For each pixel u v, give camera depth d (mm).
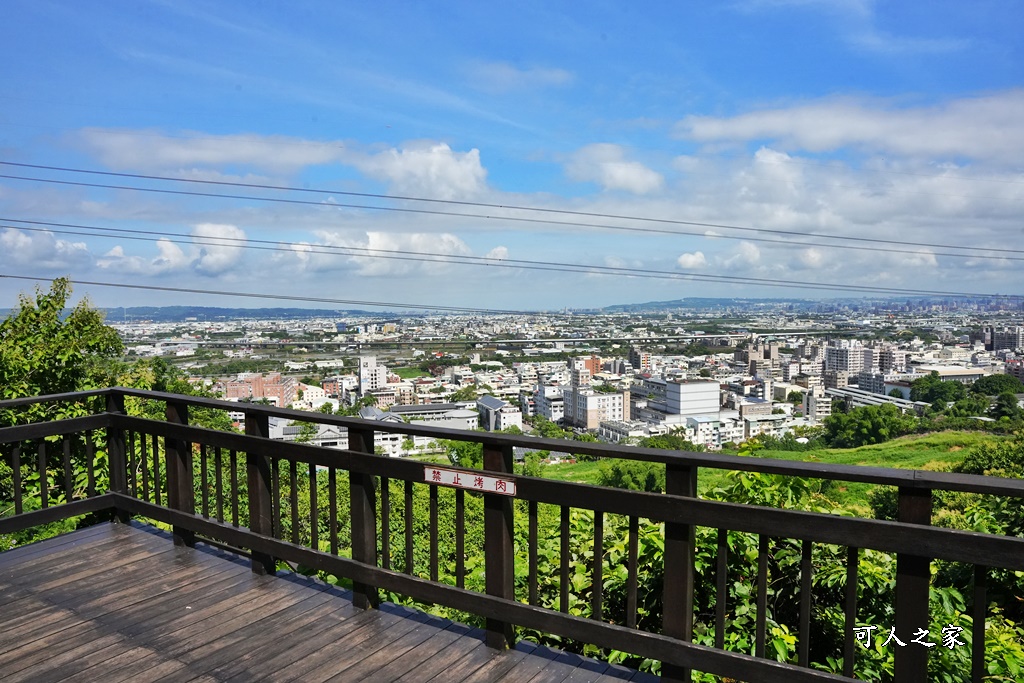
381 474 2877
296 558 3152
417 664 2518
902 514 1894
